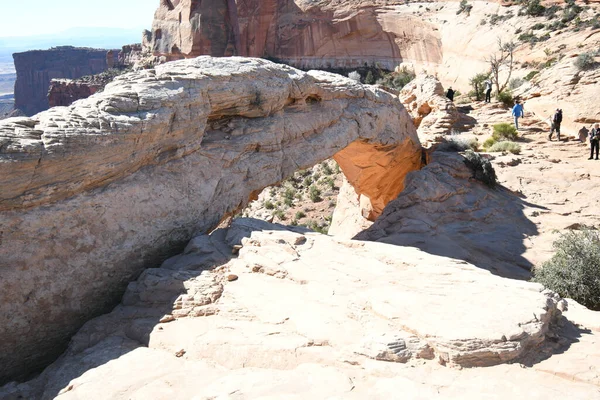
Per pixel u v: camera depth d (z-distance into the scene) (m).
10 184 8.02
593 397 5.71
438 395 5.74
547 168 19.47
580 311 8.00
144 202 10.02
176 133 10.84
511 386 5.91
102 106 9.70
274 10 94.50
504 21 62.34
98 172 9.21
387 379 6.07
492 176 17.69
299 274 8.59
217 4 99.44
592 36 46.72
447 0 79.06
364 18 82.25
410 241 13.96
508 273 12.73
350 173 21.53
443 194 16.28
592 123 25.62
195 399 5.93
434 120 25.73
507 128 23.55
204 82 11.73
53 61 194.25
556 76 30.94
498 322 6.75
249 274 8.82
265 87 13.39
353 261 9.11
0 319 8.05
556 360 6.44
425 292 7.79
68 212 8.82
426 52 74.06
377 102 19.03
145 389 6.39
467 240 14.26
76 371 7.11
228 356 6.91
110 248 9.34
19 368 8.41
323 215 28.52
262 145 13.27
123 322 8.24
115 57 149.00
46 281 8.52
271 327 7.31
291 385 6.07
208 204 11.34
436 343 6.49
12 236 8.19
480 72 57.44
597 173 18.86
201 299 8.15
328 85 16.55
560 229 14.95
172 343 7.39
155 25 111.19
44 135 8.51
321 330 7.05
